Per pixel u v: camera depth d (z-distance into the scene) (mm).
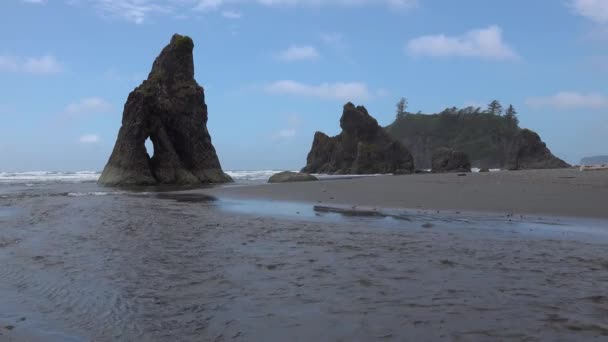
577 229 9562
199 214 13242
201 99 41750
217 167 41750
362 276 5641
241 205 16016
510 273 5750
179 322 4207
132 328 4086
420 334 3791
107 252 7477
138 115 36844
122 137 36875
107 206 15992
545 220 10859
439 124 153875
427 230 9570
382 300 4688
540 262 6379
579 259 6578
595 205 12789
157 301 4832
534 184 19406
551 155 80875
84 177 61344
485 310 4355
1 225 10961
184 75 41812
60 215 13102
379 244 7883
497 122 149500
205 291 5152
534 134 82375
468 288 5090
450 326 3959
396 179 27406
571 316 4180
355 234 9070
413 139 152250
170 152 38344
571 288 5074
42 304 4812
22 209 15023
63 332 4027
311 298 4793
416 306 4488
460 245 7750
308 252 7230
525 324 3992
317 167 89875
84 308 4656
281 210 14117
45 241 8609
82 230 10016
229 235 9125
